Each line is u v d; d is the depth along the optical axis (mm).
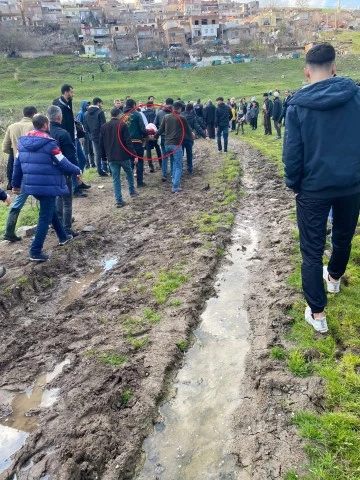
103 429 3109
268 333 4020
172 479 2768
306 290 3723
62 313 4875
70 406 3381
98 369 3771
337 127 3207
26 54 73062
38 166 5605
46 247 6613
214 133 18422
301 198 3492
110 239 7008
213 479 2736
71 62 70562
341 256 4016
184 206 8438
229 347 4047
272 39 83875
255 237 6609
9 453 3074
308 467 2623
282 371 3475
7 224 6797
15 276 5512
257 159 12797
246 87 51844
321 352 3607
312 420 2949
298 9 112938
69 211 6941
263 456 2758
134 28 84500
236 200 8492
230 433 3061
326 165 3244
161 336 4188
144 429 3156
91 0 132250
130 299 4984
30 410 3432
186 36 85062
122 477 2805
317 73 3324
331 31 93750
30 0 97250
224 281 5320
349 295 4355
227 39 85125
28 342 4363
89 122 11125
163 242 6645
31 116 7039
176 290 5062
